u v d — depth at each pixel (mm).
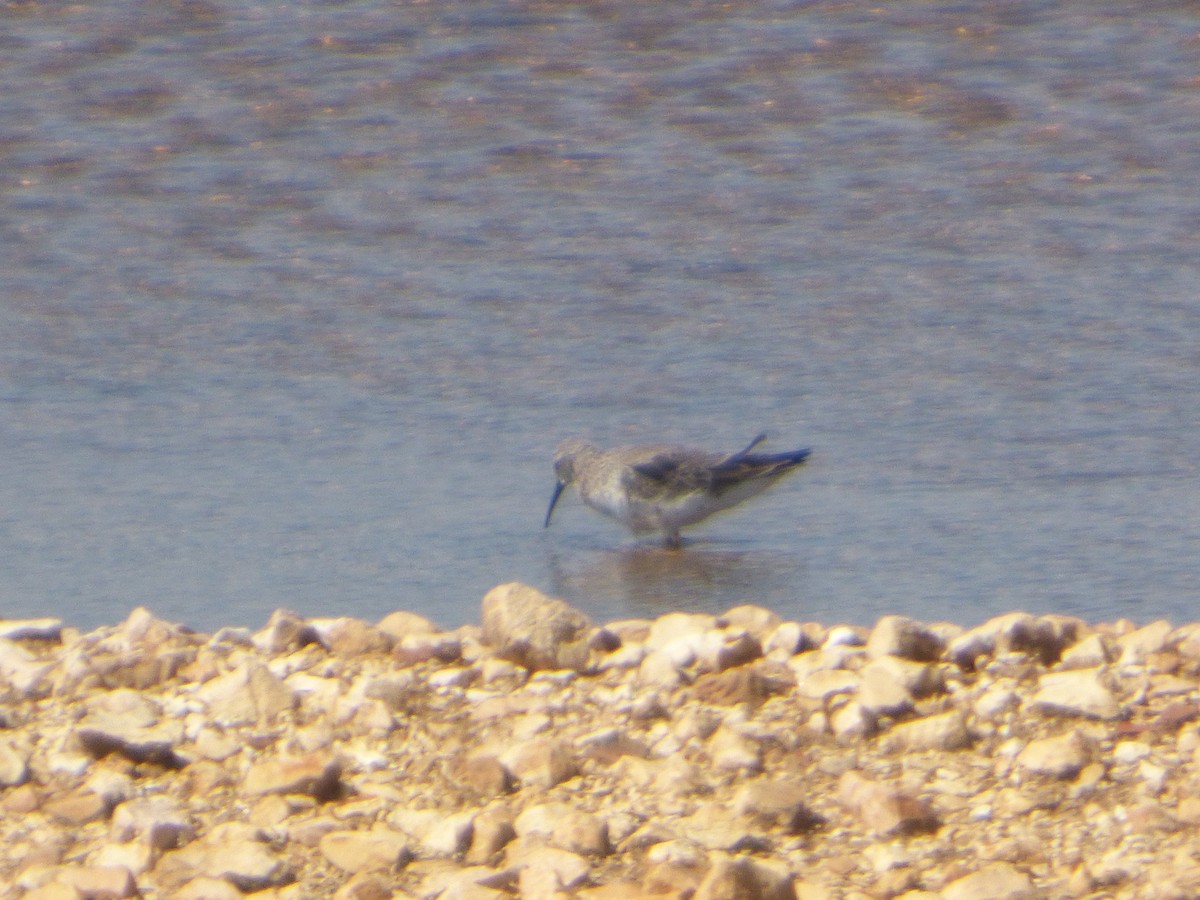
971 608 13430
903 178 25594
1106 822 8211
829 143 26828
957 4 31000
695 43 29922
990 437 17719
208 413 18969
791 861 8148
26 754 9398
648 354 20422
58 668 10414
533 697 9789
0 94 28891
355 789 8969
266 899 7953
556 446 18031
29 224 24906
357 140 27359
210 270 23297
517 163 26484
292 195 25688
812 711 9508
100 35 30672
